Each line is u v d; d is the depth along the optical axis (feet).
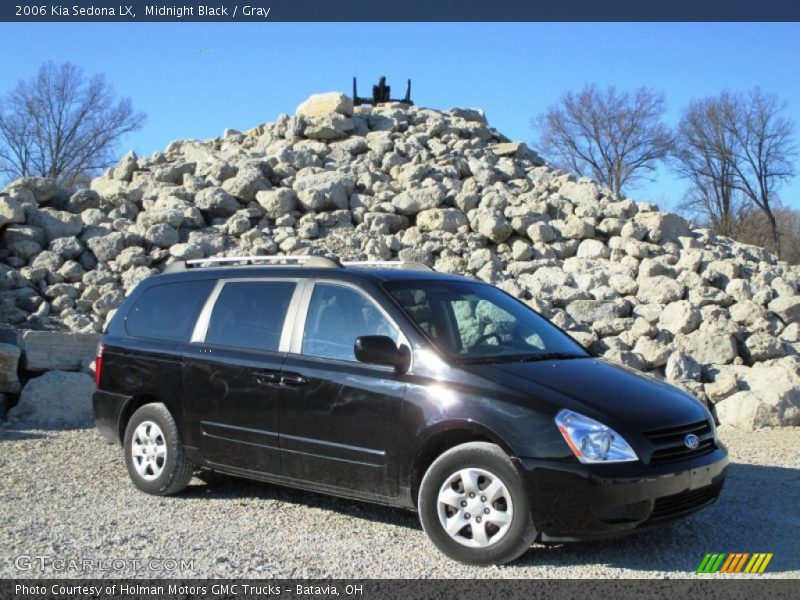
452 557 16.76
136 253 42.98
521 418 16.51
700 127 128.57
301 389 19.06
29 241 43.16
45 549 17.17
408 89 88.12
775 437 29.58
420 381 17.67
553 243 50.55
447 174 58.90
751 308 42.63
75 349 32.83
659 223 53.57
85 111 124.47
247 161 55.57
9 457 25.05
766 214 127.65
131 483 22.67
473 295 20.93
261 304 20.83
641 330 39.34
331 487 18.76
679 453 16.99
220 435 20.43
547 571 16.26
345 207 52.26
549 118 137.69
